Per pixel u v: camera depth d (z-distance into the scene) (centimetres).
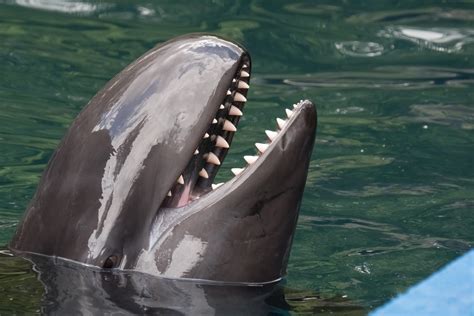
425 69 2867
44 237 1499
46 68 2759
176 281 1443
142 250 1455
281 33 3080
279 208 1451
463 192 2097
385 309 1508
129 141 1441
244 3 3306
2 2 3234
